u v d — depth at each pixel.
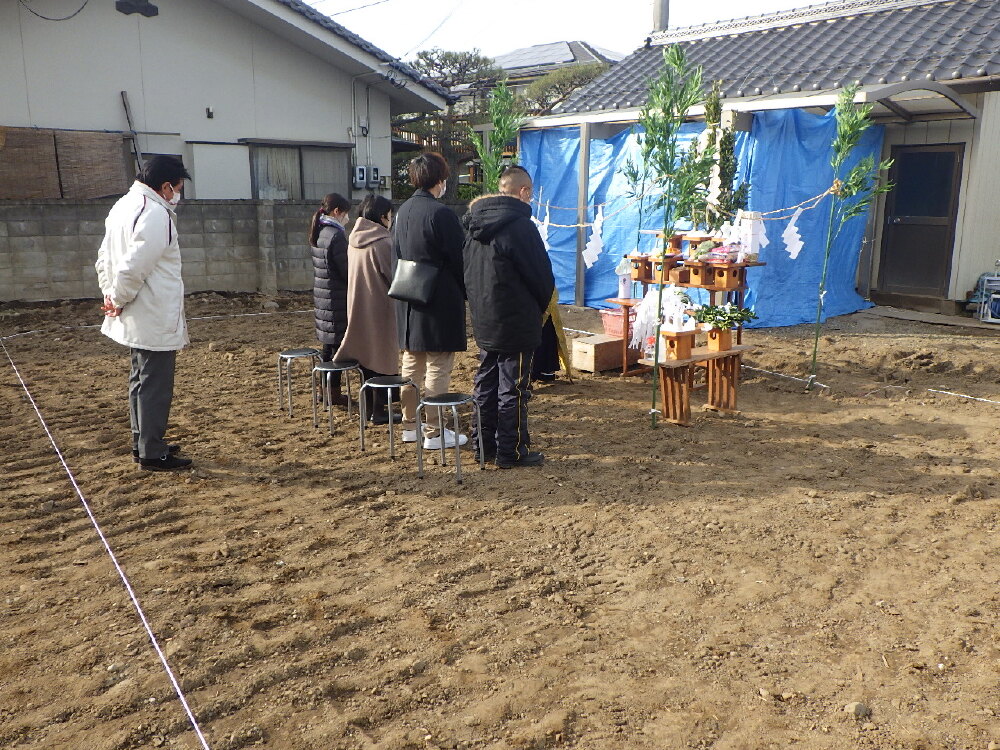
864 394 6.70
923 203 10.21
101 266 4.61
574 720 2.64
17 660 2.95
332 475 4.86
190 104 13.89
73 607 3.32
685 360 5.69
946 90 8.70
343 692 2.79
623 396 6.61
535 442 5.48
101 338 8.73
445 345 4.98
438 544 3.94
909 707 2.71
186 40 13.67
